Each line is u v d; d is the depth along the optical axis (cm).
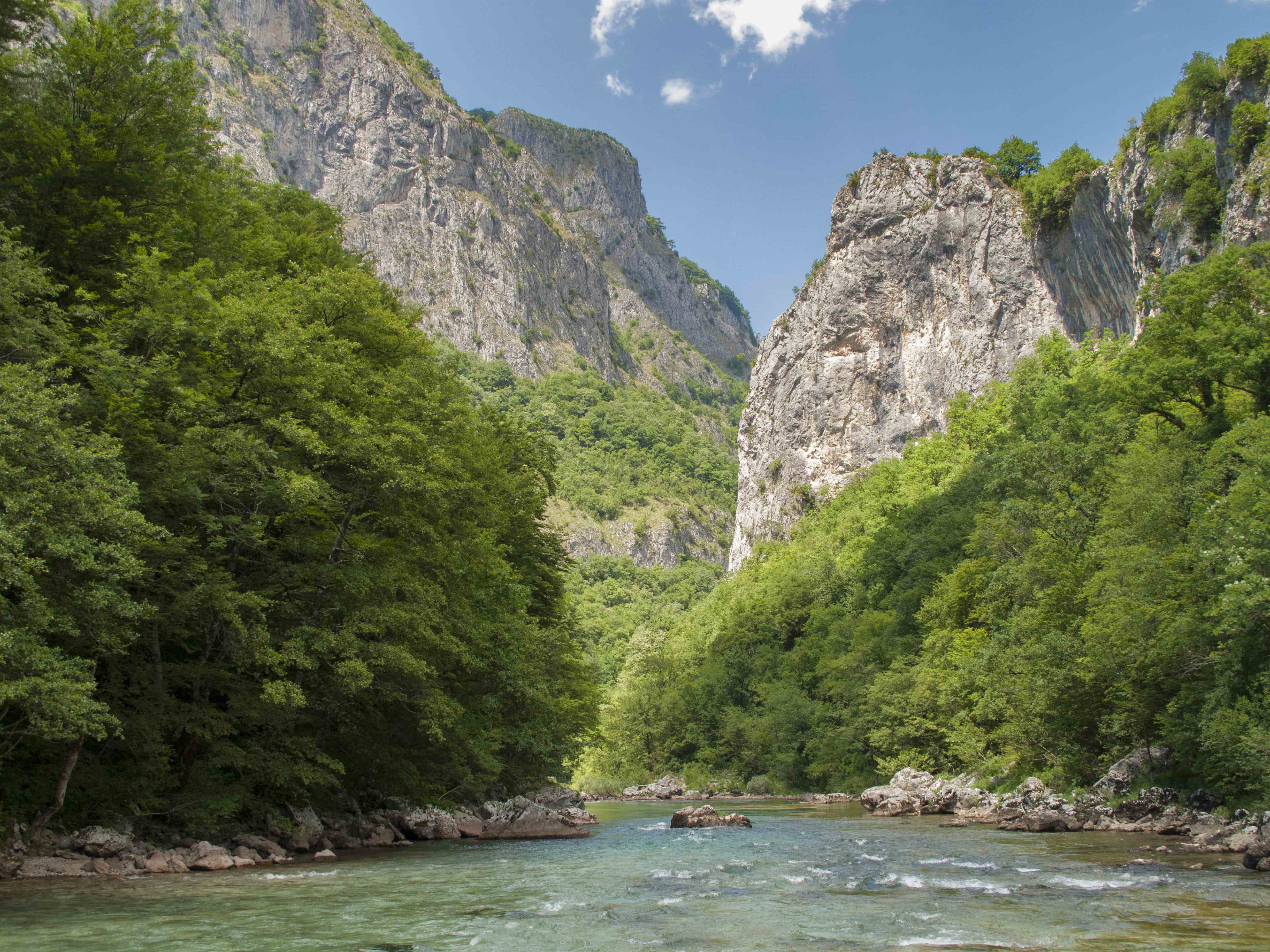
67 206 2644
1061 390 6919
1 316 1941
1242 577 2547
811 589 9638
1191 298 4494
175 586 2244
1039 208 11731
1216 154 7156
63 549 1550
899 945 1208
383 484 2548
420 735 3145
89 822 2131
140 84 2889
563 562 4916
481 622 3306
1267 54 6775
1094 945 1189
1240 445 3397
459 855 2450
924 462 10925
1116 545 3675
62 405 1709
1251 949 1157
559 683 4356
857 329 14812
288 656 2217
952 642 5459
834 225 15625
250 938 1285
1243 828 2358
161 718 2186
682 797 7706
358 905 1573
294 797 2661
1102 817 2969
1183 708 2977
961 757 4747
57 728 1611
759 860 2292
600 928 1362
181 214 2988
